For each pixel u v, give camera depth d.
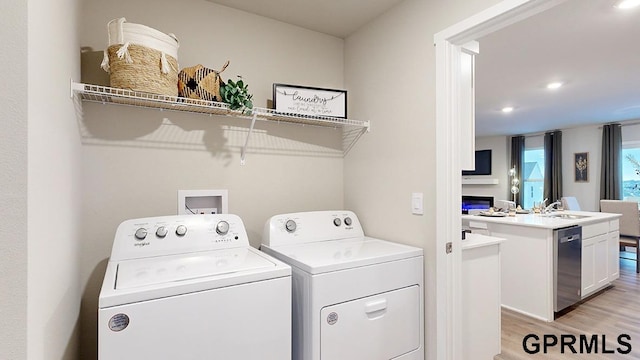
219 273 1.17
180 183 1.74
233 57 1.91
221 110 1.73
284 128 2.09
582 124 6.13
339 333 1.37
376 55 2.01
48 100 0.80
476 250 1.86
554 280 2.79
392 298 1.53
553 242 2.80
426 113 1.66
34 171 0.67
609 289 3.60
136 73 1.33
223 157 1.87
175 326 1.03
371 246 1.73
